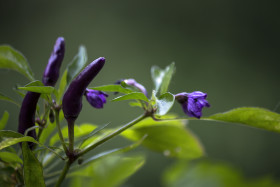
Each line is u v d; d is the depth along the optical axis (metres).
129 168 0.51
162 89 0.47
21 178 0.46
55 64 0.47
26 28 1.53
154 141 0.54
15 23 1.53
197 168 0.58
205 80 1.57
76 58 0.49
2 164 0.47
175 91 1.53
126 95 0.44
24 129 0.45
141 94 0.45
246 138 1.36
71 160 0.45
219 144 1.35
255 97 1.55
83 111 1.27
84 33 1.57
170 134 0.54
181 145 0.54
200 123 1.37
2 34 1.50
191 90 1.54
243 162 1.34
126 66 1.55
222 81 1.57
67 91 0.44
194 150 0.55
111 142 1.18
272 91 1.54
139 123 0.52
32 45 1.52
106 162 0.52
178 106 1.31
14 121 1.18
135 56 1.58
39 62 1.51
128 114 1.29
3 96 0.47
